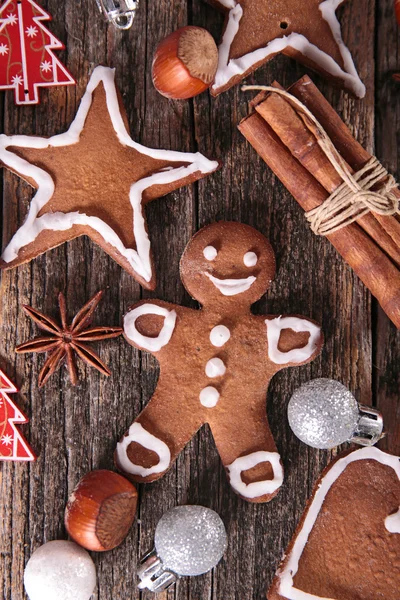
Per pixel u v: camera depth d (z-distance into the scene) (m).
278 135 0.31
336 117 0.31
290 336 0.33
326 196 0.31
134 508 0.32
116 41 0.33
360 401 0.33
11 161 0.32
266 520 0.33
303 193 0.32
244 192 0.33
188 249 0.32
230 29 0.32
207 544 0.30
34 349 0.32
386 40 0.34
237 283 0.32
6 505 0.33
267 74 0.34
